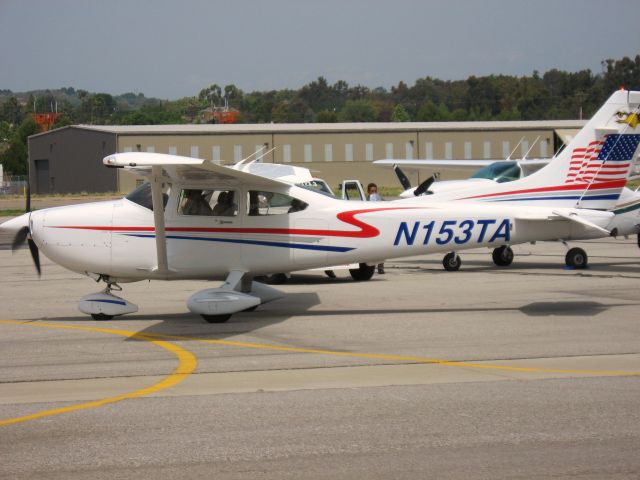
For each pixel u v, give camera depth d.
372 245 43.56
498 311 44.06
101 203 43.97
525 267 67.62
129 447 21.75
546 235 44.88
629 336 36.44
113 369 31.19
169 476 19.62
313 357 32.88
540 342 35.31
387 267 69.69
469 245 44.28
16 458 21.00
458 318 42.00
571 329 38.31
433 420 23.77
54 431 23.22
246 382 28.77
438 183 74.12
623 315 42.12
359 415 24.38
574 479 19.11
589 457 20.50
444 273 64.19
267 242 43.06
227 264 43.09
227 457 20.86
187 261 42.88
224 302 40.84
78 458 20.95
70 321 43.16
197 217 42.72
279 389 27.69
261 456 20.89
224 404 25.80
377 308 45.91
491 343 35.25
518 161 83.62
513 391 26.91
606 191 49.44
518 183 52.72
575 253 65.12
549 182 51.50
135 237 42.62
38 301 51.38
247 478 19.41
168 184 43.00
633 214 68.31
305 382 28.64
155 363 32.19
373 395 26.66
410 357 32.59
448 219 43.84
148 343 36.41
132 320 43.19
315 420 23.92
